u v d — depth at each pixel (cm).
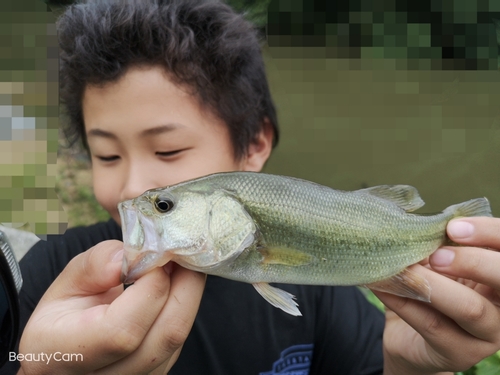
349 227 29
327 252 29
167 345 25
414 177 91
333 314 43
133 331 24
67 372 25
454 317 29
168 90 34
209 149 35
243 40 42
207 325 40
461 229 30
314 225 29
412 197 32
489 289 32
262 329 41
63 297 27
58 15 52
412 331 35
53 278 42
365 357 42
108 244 27
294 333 41
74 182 90
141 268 25
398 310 30
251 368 39
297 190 29
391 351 36
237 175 29
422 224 31
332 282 30
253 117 42
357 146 97
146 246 26
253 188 28
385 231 30
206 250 27
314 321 42
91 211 90
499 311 29
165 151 34
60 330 24
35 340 25
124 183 34
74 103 40
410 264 31
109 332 23
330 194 30
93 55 34
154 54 34
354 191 31
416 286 29
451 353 31
